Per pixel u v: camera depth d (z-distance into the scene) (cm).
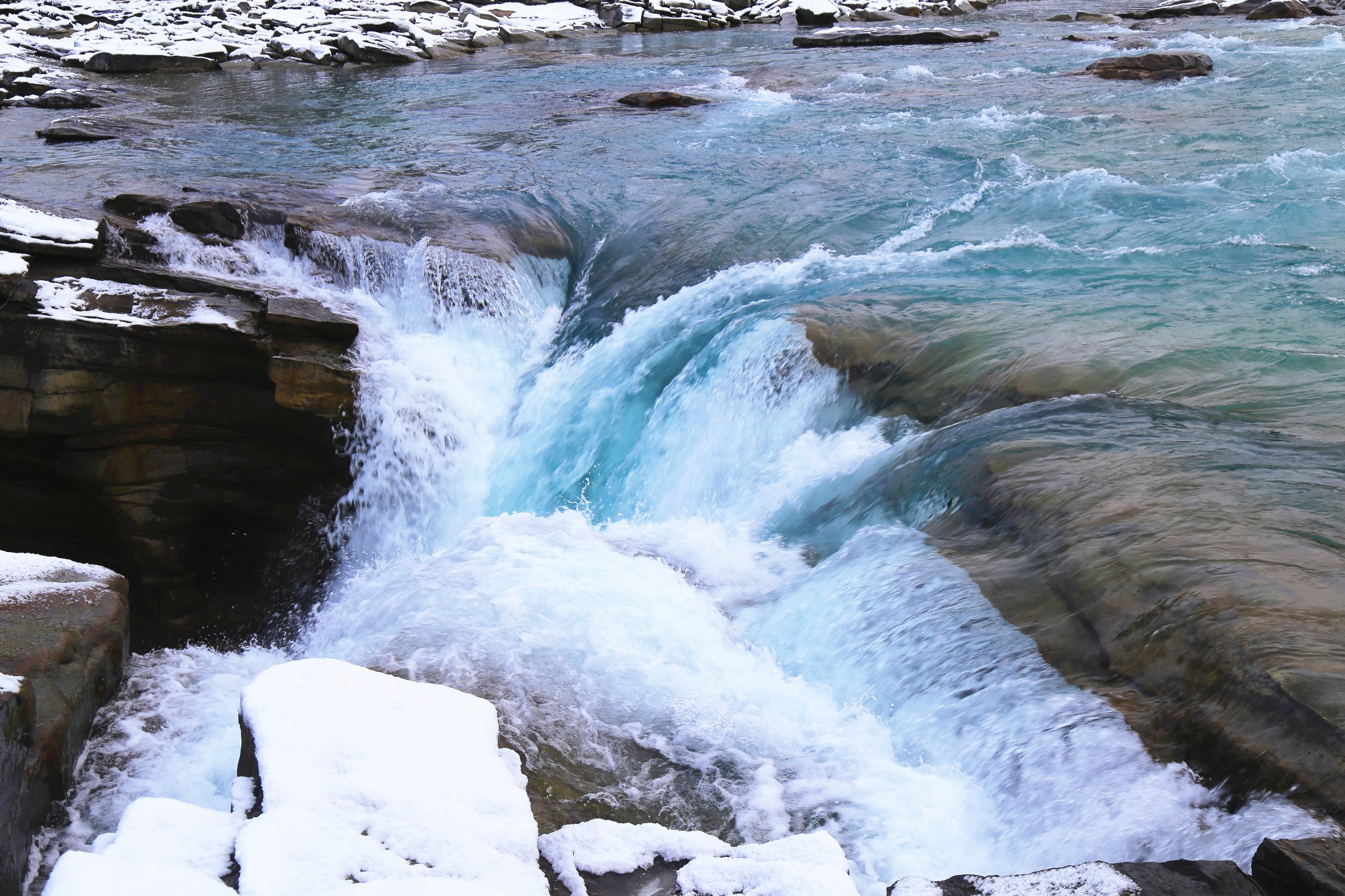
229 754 539
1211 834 371
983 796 439
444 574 646
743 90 1916
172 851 339
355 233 1052
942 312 855
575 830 383
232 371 853
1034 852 407
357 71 2384
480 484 938
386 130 1638
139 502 856
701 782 466
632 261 1112
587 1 3388
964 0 3206
